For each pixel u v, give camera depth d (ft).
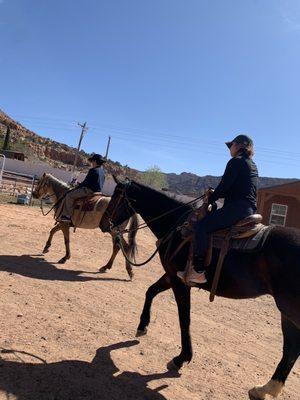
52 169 208.85
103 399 13.88
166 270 17.72
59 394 13.61
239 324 26.02
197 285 16.29
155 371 16.74
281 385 14.71
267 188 108.88
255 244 14.74
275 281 14.15
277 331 26.21
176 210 18.57
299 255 13.79
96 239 47.42
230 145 17.16
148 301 19.63
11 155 298.97
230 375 17.76
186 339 16.84
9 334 17.26
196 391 15.75
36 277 27.07
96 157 33.22
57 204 34.04
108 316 21.98
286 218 107.76
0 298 21.47
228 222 15.49
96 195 32.63
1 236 38.81
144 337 19.94
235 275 15.11
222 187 15.83
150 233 65.10
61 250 37.65
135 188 20.29
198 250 15.58
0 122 523.70
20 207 64.85
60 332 18.58
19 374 14.29
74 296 24.29
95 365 16.17
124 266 36.17
